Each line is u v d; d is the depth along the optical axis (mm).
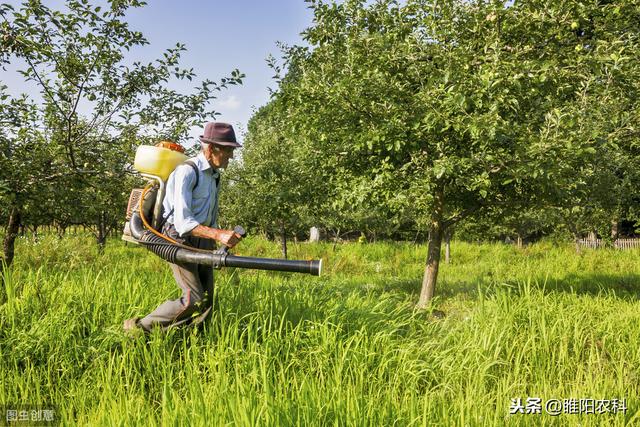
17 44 5645
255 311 4609
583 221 16578
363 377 3660
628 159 7832
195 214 3965
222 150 3975
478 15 6254
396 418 3100
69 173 6121
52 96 6250
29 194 5879
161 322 3977
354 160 7246
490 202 7320
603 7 6250
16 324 4004
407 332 5020
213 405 2963
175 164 3938
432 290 7504
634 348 4707
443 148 6258
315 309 4902
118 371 3434
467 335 4699
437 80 6156
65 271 7215
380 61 6441
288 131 8188
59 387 3496
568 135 5652
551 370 4293
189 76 7125
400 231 24562
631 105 6449
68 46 6445
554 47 6348
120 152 6637
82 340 3854
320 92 6672
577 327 4902
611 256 14594
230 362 3715
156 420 3041
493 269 11820
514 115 6363
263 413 2900
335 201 7695
